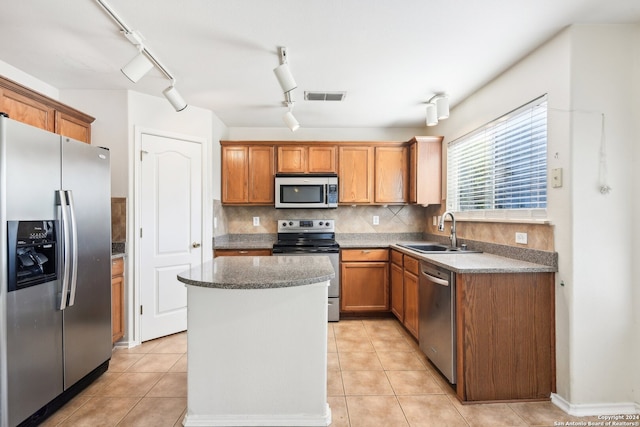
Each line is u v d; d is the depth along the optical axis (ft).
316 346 5.49
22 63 7.32
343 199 11.93
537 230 6.64
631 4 5.24
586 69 5.82
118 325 8.48
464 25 5.85
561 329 6.05
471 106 9.30
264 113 11.00
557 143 6.13
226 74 7.89
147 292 9.19
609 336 5.83
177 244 9.80
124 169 8.80
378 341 9.23
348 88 8.77
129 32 5.91
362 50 6.75
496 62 7.27
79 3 5.20
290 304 5.46
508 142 7.76
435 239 11.89
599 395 5.85
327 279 5.22
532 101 6.86
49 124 7.34
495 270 6.12
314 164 11.87
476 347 6.16
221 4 5.25
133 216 8.87
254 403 5.45
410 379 7.10
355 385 6.84
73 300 5.98
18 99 6.59
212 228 10.82
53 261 5.76
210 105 10.14
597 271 5.83
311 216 12.87
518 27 5.91
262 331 5.44
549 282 6.24
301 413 5.49
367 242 12.17
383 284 11.16
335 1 5.18
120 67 7.52
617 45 5.86
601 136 5.85
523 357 6.22
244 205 12.20
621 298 5.85
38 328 5.43
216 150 11.26
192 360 5.40
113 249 8.76
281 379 5.46
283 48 6.63
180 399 6.34
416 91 8.98
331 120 11.89
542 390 6.24
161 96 9.33
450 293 6.49
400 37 6.25
